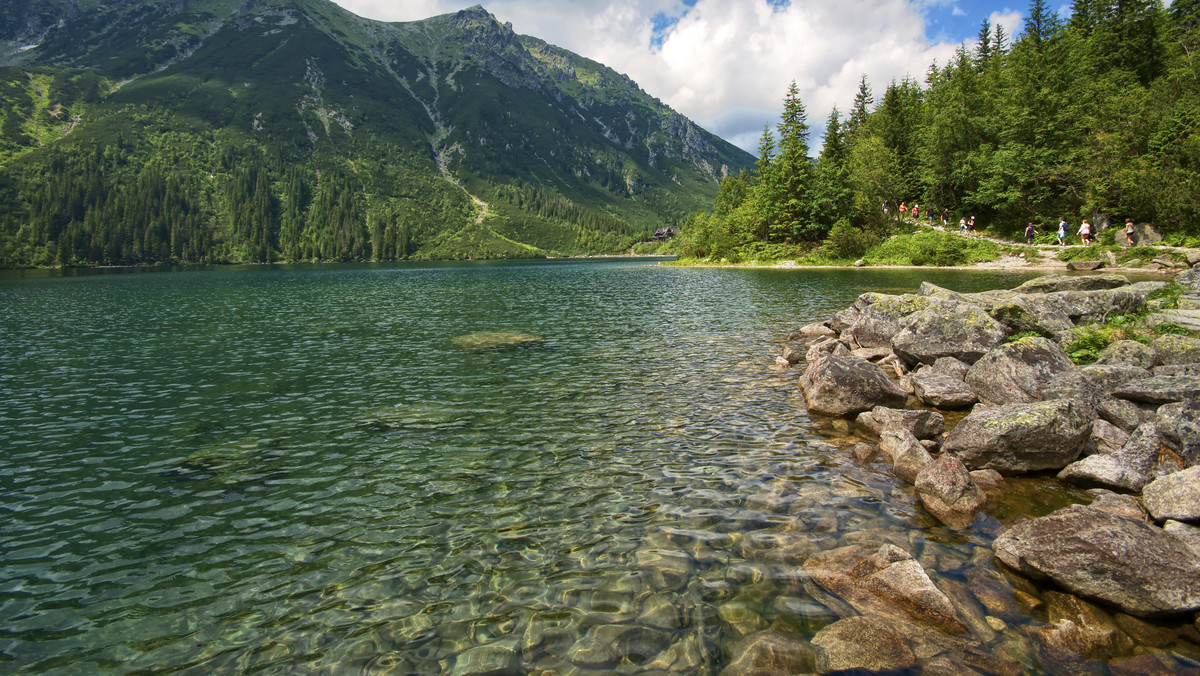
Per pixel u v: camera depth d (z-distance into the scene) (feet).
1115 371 38.52
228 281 258.57
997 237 202.80
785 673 16.99
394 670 17.87
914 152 253.85
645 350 70.23
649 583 22.03
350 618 20.61
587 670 17.51
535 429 41.78
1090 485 29.91
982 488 30.09
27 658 18.81
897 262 201.98
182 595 22.39
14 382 59.41
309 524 28.09
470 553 24.79
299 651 18.94
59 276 321.73
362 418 45.62
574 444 38.34
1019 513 27.17
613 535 25.90
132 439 41.55
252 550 25.76
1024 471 31.94
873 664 17.24
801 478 31.76
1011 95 205.77
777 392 50.26
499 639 19.12
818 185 247.70
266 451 38.60
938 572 22.29
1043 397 39.40
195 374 62.44
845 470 32.81
